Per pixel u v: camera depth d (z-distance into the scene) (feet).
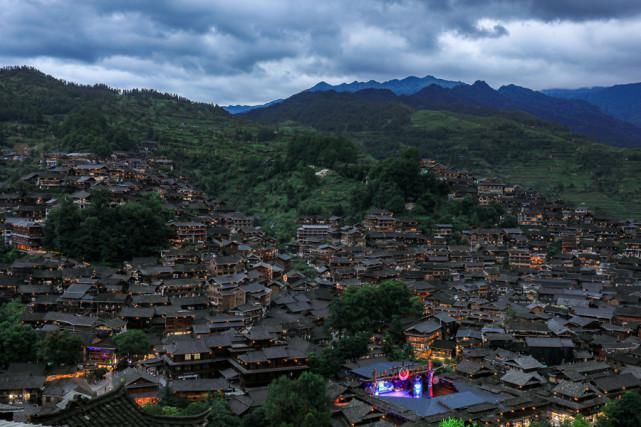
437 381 497.46
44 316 547.49
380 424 402.31
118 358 504.84
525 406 447.42
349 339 542.98
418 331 595.47
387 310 640.99
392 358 558.97
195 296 630.74
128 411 112.16
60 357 476.13
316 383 400.88
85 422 106.22
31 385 420.36
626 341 575.79
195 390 436.35
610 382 476.13
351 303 614.75
